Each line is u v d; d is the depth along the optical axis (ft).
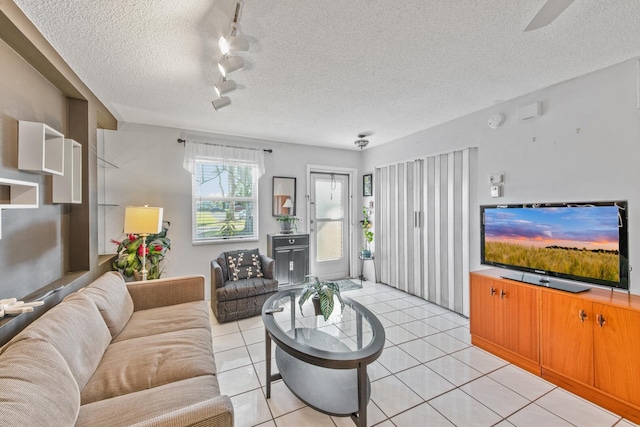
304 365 6.65
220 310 9.85
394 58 6.54
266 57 6.47
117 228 10.97
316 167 15.44
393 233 14.44
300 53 6.31
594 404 5.91
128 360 4.98
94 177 8.41
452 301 11.22
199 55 6.39
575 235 6.97
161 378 4.58
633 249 6.41
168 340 5.72
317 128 12.07
